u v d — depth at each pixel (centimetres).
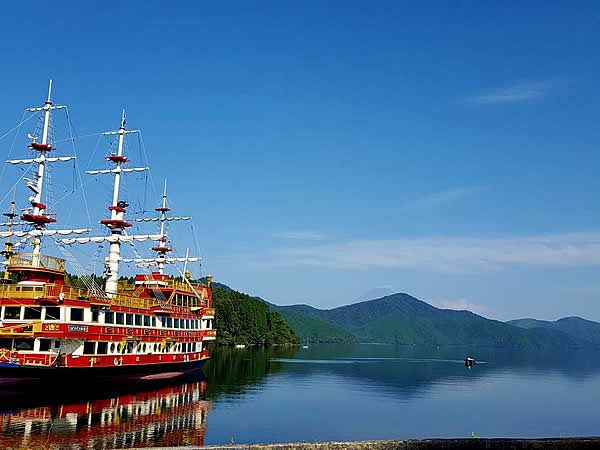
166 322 9369
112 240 9806
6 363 6253
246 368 12912
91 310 7375
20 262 7181
